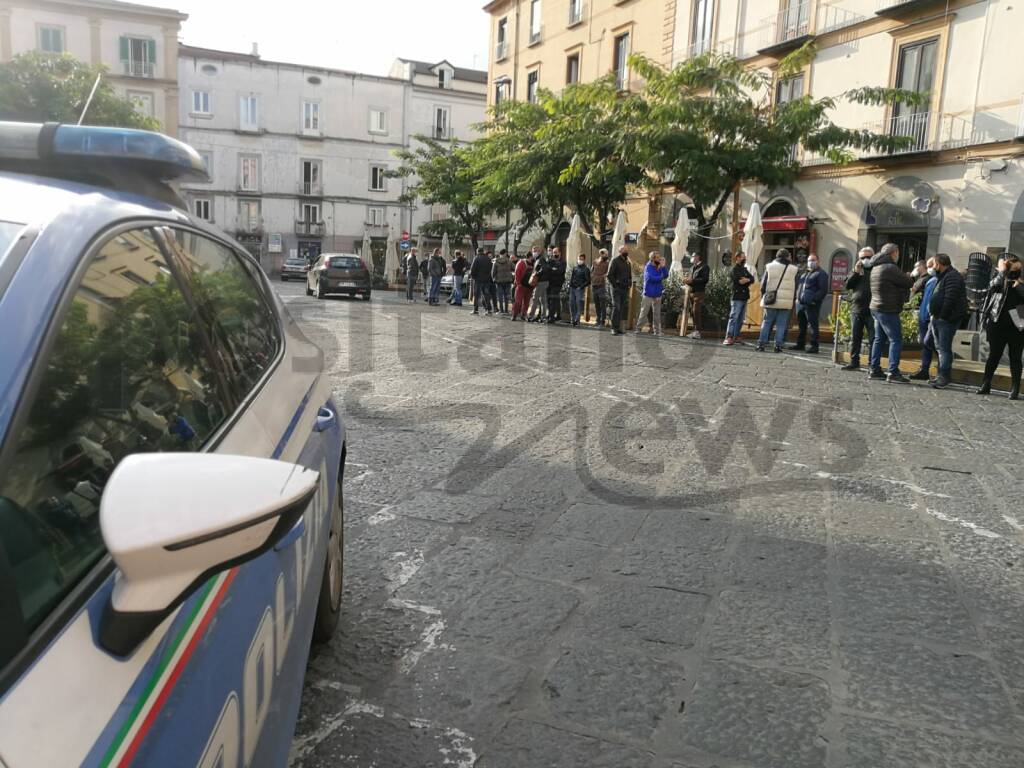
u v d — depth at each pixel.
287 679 1.68
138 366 1.37
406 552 3.91
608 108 20.30
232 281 2.27
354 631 3.09
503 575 3.66
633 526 4.36
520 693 2.70
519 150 22.78
